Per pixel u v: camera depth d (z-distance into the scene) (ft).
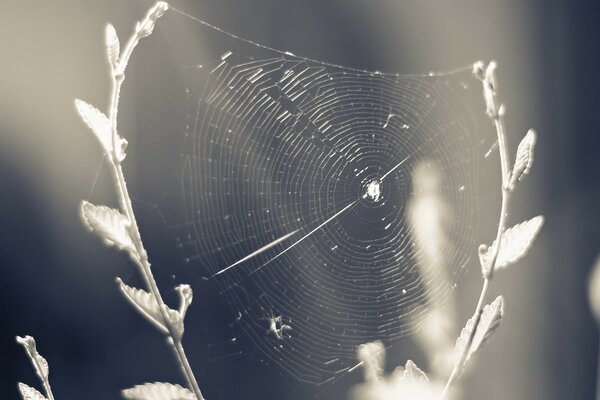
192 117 4.18
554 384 4.76
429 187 2.77
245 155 4.34
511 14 5.32
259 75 4.38
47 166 5.43
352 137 4.37
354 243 4.20
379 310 3.93
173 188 4.54
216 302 4.53
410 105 4.35
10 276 5.21
